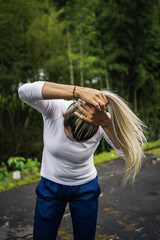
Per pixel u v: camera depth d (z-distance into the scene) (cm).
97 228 214
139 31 592
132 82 621
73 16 501
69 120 109
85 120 105
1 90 517
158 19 655
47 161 125
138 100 658
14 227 216
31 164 406
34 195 287
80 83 576
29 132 531
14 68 544
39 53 560
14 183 335
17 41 541
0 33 528
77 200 126
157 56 683
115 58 581
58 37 582
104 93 109
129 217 233
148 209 248
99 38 573
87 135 108
